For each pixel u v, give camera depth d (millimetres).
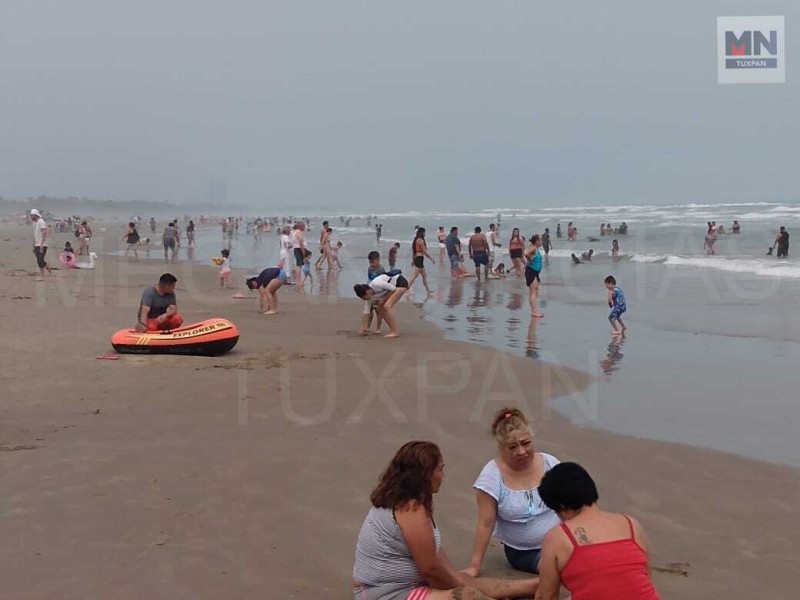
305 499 6363
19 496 6277
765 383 10758
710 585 4945
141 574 4988
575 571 3834
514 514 5105
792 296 20719
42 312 16938
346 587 4891
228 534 5648
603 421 8945
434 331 15555
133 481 6676
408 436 8258
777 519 6062
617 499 6516
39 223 25156
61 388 9953
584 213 104812
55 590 4746
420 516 4457
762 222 60125
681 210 100750
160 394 9781
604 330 15703
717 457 7590
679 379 11094
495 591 4711
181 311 18219
